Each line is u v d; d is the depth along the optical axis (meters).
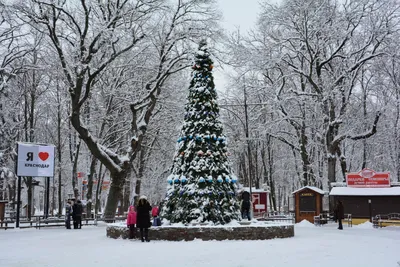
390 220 29.06
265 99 46.59
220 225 18.22
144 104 33.44
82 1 27.39
